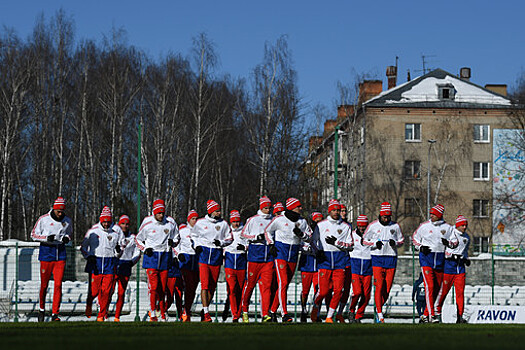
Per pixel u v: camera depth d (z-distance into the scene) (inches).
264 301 557.0
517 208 2196.1
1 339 309.9
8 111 1918.1
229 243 589.6
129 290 956.6
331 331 379.9
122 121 1908.2
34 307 912.9
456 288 650.8
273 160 1951.3
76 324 474.0
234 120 2217.0
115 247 621.9
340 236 593.6
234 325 456.8
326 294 609.3
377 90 2536.9
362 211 2213.3
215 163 2178.9
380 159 2276.1
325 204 2012.8
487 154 2309.3
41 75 2015.3
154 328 406.9
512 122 2299.5
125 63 2005.4
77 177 2036.2
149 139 2034.9
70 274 1142.3
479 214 2306.8
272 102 1956.2
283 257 550.3
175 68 2048.5
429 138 2299.5
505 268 1222.9
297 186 1998.0
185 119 2026.3
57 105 2054.6
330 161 2288.4
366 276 666.2
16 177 2123.5
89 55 2082.9
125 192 2191.2
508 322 633.0
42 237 592.1
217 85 2185.0
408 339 321.7
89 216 2052.2
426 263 641.6
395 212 2265.0
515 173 2287.2
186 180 2183.8
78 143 2110.0
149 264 614.2
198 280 650.2
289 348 268.8
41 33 2043.6
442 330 400.8
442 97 2340.1
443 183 2294.5
